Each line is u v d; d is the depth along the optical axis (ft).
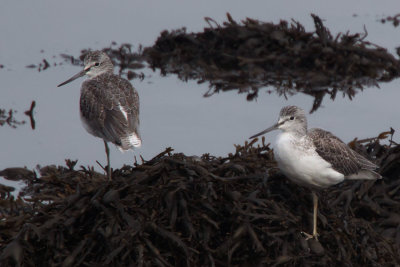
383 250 39.09
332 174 39.40
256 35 76.95
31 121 62.08
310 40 76.18
